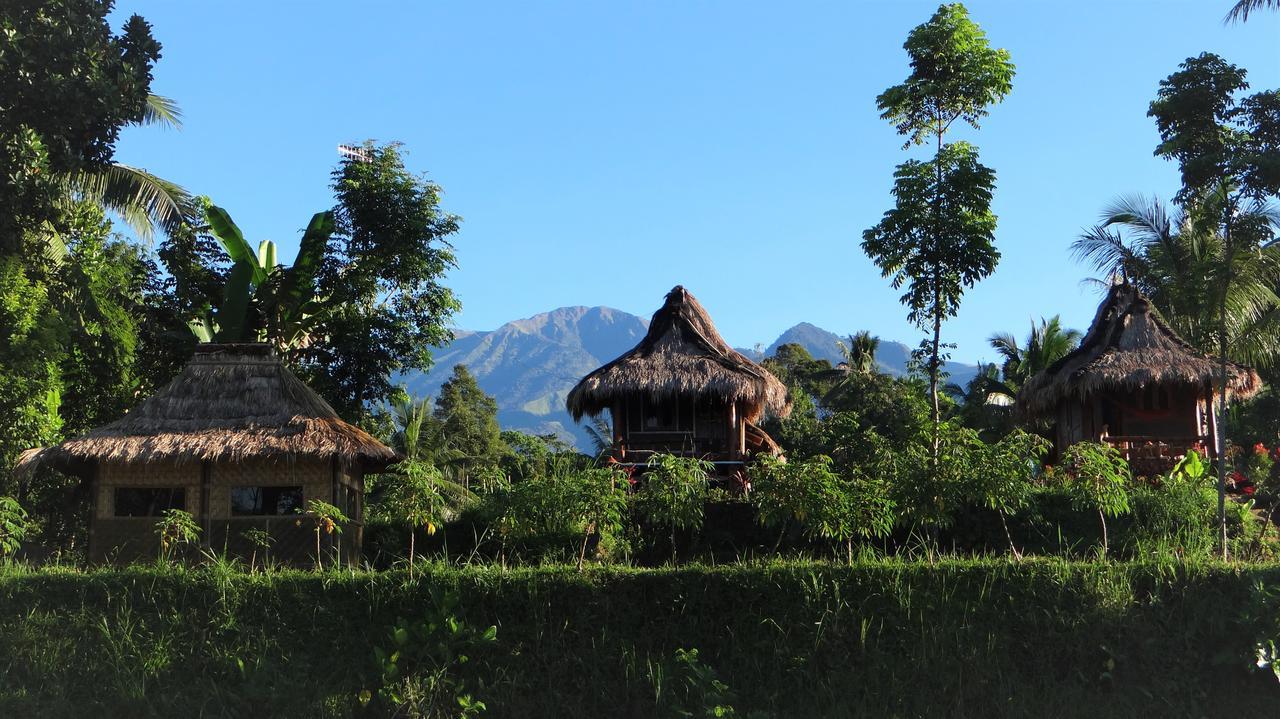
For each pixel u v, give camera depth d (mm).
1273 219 15625
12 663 11969
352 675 11969
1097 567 12531
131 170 23250
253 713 11492
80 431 20906
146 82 19234
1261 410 26672
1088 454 14703
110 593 12609
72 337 20609
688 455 20203
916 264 17500
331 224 23781
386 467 18078
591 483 14281
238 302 23016
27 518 18828
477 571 12766
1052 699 11492
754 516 16891
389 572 12773
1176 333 21609
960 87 17719
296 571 13359
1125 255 23750
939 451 14672
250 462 16359
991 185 17438
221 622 12375
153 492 16266
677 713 11516
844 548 16016
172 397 16875
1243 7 19422
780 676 11945
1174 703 11406
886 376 34438
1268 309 17656
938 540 16188
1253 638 11617
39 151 17531
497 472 15414
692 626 12359
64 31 17984
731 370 19984
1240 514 16391
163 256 24250
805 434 28969
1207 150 17375
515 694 11742
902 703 11594
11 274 17734
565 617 12422
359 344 24156
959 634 12078
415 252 24922
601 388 19719
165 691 11766
